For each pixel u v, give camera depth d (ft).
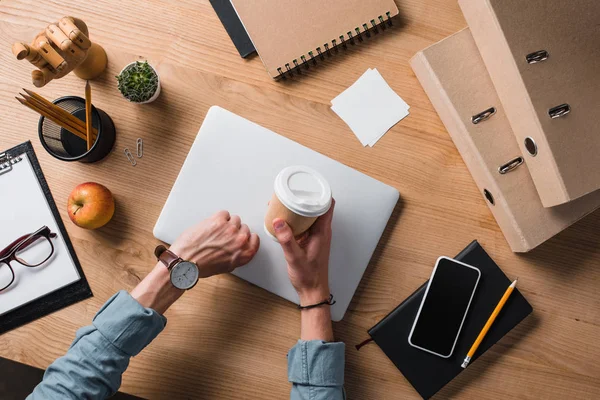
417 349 2.74
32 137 2.86
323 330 2.60
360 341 2.84
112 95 2.86
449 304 2.70
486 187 2.63
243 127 2.72
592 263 2.81
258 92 2.85
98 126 2.74
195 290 2.86
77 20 2.43
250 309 2.85
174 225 2.74
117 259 2.85
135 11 2.85
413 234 2.84
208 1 2.83
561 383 2.80
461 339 2.74
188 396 2.85
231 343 2.85
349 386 2.84
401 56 2.81
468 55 2.55
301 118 2.85
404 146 2.83
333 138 2.84
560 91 2.28
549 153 2.26
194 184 2.72
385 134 2.83
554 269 2.81
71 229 2.86
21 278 2.82
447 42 2.55
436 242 2.84
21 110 2.86
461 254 2.75
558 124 2.27
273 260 2.73
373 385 2.84
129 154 2.87
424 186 2.84
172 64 2.86
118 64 2.86
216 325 2.85
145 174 2.87
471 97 2.55
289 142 2.72
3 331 2.83
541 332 2.81
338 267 2.73
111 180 2.87
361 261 2.74
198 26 2.85
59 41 2.29
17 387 2.67
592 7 2.29
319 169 2.72
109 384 2.43
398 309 2.75
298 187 2.17
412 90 2.81
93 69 2.76
